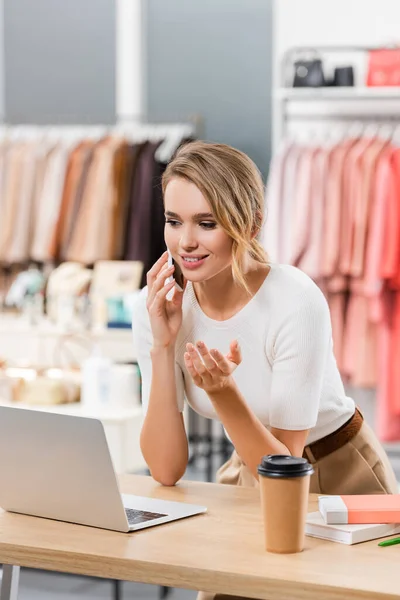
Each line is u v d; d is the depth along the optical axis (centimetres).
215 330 228
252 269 227
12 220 665
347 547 180
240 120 680
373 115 650
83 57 711
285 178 599
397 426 598
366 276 584
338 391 246
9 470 202
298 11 658
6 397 471
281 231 600
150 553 176
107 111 709
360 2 645
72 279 562
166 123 692
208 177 208
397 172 584
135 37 692
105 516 191
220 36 682
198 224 211
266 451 211
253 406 233
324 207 595
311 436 249
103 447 184
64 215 658
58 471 193
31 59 721
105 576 175
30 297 568
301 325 220
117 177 647
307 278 226
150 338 238
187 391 240
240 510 207
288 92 597
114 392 451
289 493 174
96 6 706
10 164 670
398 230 580
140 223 641
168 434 229
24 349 534
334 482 252
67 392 468
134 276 555
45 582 440
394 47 605
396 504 190
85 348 524
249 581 164
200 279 213
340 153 594
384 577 162
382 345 595
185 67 690
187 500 217
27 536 189
